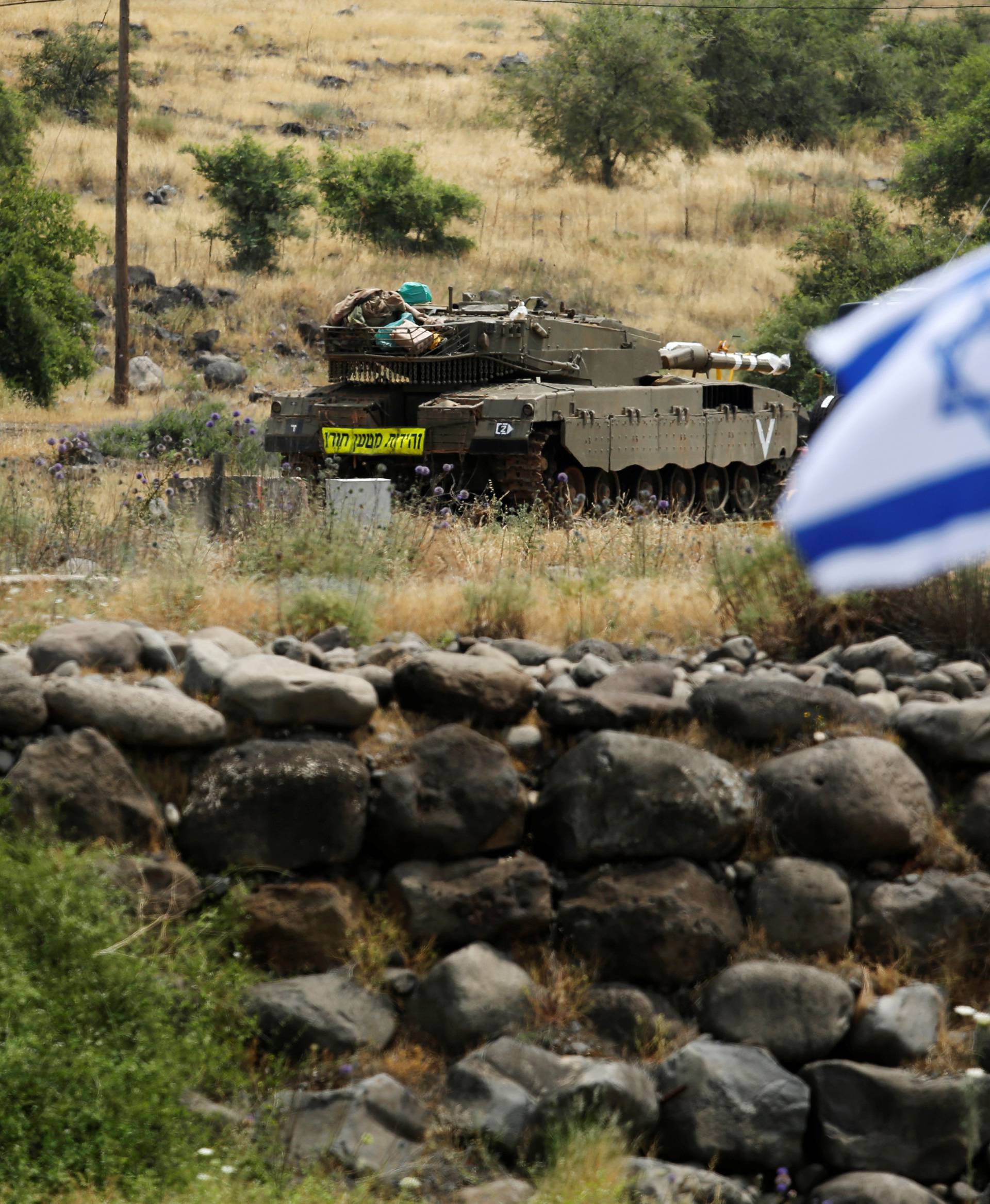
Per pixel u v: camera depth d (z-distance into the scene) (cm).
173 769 2078
